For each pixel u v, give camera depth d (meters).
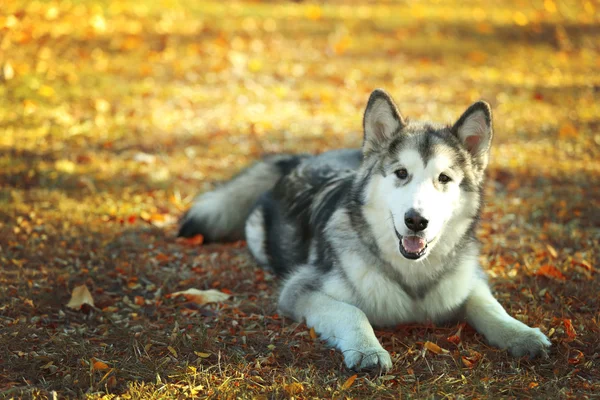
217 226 7.92
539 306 6.07
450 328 5.80
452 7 20.38
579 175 9.82
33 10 15.29
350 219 5.81
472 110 5.60
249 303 6.21
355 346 5.07
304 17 18.02
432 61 15.77
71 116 11.13
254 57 14.95
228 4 18.44
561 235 7.74
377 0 20.58
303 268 6.30
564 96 13.86
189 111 11.91
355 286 5.70
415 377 4.93
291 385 4.65
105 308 6.02
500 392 4.70
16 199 8.14
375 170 5.58
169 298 6.27
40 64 12.97
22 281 6.26
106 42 14.58
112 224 7.84
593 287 6.42
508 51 16.81
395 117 5.69
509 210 8.59
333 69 14.71
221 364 5.06
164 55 14.40
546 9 20.34
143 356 5.12
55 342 5.21
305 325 5.70
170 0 17.70
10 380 4.73
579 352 5.22
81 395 4.54
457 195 5.49
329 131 11.41
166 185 9.02
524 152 10.81
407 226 5.11
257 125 11.45
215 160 10.07
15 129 10.34
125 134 10.68
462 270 5.83
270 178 8.10
